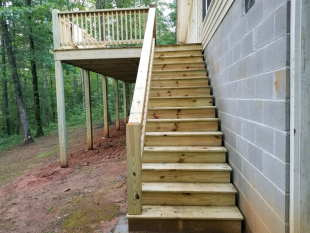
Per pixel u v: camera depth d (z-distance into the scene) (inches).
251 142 77.9
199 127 130.0
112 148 262.8
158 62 187.8
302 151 53.0
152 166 105.7
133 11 186.1
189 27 387.5
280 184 58.1
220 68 127.8
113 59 195.0
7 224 110.7
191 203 94.0
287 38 54.3
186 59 186.5
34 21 391.9
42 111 699.4
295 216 54.0
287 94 54.9
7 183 184.1
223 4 118.8
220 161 111.2
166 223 85.8
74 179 165.3
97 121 573.3
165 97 146.4
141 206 86.0
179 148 114.6
